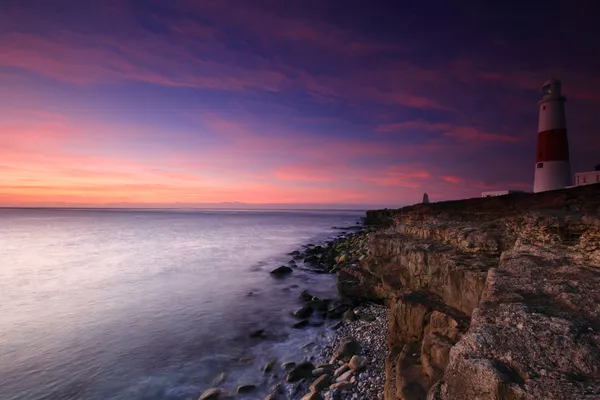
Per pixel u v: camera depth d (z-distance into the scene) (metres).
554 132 26.94
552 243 7.52
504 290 5.48
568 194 11.44
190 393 9.45
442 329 7.23
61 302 18.72
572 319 4.25
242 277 24.92
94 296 19.92
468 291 7.89
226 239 55.00
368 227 68.56
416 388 6.04
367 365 9.45
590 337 3.82
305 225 95.94
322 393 8.37
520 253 7.41
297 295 19.58
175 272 27.06
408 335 8.84
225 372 10.43
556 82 27.03
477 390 3.44
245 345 12.53
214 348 12.33
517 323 4.27
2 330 14.40
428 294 9.56
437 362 6.30
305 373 9.69
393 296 12.64
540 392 3.07
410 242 13.29
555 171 26.83
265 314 16.23
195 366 10.94
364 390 8.14
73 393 9.56
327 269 26.27
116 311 17.00
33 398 9.37
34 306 17.98
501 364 3.56
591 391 2.99
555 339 3.82
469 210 15.53
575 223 7.19
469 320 7.07
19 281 24.00
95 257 35.28
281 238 56.78
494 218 13.51
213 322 15.21
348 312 14.46
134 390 9.63
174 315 16.30
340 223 107.31
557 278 5.67
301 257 33.03
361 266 17.16
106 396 9.38
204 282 23.38
